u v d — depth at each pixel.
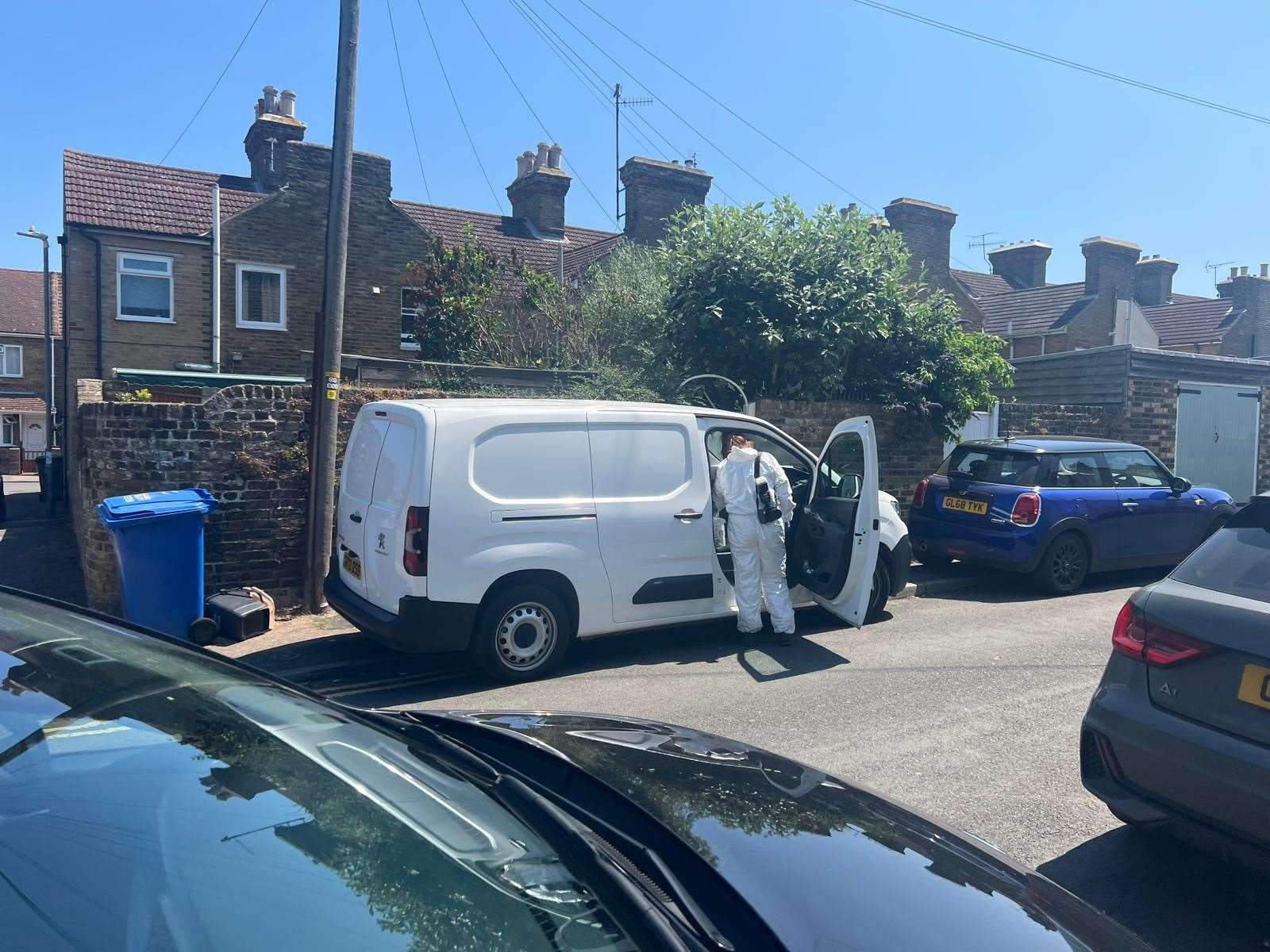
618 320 13.69
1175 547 9.62
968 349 11.58
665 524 6.54
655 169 19.95
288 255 18.39
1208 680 3.20
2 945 1.21
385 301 19.12
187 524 6.66
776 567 6.79
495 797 2.07
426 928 1.49
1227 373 14.76
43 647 2.05
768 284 10.55
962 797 4.18
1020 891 2.11
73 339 16.97
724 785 2.44
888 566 7.88
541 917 1.59
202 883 1.45
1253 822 2.99
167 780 1.69
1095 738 3.53
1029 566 8.73
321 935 1.42
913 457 11.23
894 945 1.76
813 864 2.03
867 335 10.62
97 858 1.42
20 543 12.38
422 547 5.69
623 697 5.71
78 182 17.84
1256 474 15.08
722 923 1.79
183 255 17.66
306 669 6.36
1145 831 3.47
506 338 14.46
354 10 7.58
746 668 6.35
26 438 37.31
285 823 1.68
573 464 6.23
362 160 18.92
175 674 2.16
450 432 5.82
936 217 21.44
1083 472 9.16
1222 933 3.16
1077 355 14.52
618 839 1.99
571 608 6.25
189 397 13.78
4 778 1.52
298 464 7.87
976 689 5.82
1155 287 31.78
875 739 4.91
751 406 10.09
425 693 5.87
